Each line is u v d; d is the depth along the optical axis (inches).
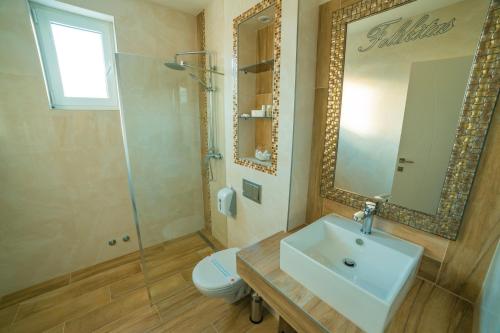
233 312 62.7
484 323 24.6
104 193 77.8
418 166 36.1
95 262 80.5
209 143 86.3
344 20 41.4
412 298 33.5
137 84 69.2
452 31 30.6
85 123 70.7
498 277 25.2
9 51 57.6
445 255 35.0
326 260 40.9
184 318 60.8
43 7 62.1
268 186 56.7
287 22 44.3
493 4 26.8
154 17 76.1
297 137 48.4
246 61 60.7
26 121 62.2
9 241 65.1
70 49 67.7
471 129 30.3
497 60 27.4
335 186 48.5
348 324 29.1
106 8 67.4
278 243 48.5
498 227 29.8
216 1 72.2
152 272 77.9
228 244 81.2
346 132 44.8
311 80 47.8
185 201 90.8
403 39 35.2
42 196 67.8
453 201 32.9
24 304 64.2
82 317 60.7
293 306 32.7
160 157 80.3
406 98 36.0
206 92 82.4
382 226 41.9
